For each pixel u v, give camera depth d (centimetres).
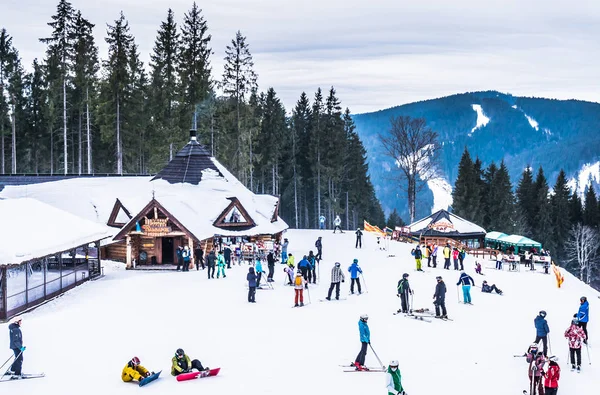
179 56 8500
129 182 5728
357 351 2294
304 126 11450
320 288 3538
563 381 2070
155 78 8481
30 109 9925
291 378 1991
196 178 5566
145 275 3978
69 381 1969
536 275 4534
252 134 8544
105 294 3331
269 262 3656
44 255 3058
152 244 4456
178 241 4478
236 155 8250
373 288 3556
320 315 2845
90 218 5075
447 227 6322
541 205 10369
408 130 8412
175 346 2338
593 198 10906
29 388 1911
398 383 1716
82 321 2711
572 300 3562
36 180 6012
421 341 2459
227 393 1859
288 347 2331
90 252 4722
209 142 8856
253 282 3089
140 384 1919
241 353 2256
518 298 3522
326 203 11006
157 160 8569
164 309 2944
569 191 11081
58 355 2231
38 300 3081
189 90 8425
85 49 7506
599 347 2555
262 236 5184
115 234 4641
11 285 3178
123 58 7600
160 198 4606
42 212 3650
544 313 2267
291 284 3588
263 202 5900
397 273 4150
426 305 3152
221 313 2867
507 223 9819
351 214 11762
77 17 7462
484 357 2270
